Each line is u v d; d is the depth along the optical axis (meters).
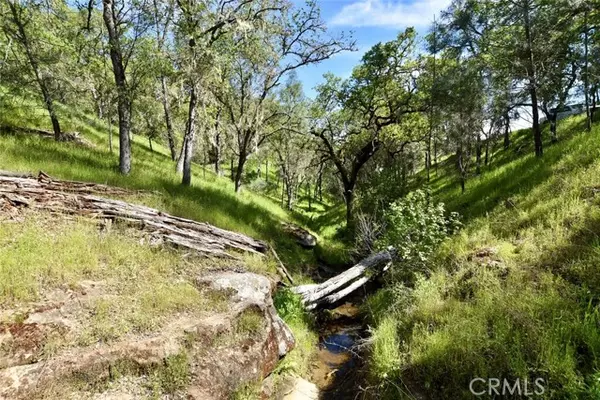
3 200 6.34
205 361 4.51
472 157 26.52
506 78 13.46
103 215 7.15
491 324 4.98
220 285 6.01
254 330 5.49
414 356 4.95
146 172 13.48
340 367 7.09
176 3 11.79
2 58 12.98
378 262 10.68
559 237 6.14
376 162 28.28
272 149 35.69
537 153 12.13
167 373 4.09
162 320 4.72
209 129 18.95
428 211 9.45
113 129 23.47
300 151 34.31
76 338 4.00
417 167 40.56
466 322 5.04
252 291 6.20
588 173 7.95
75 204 7.16
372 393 5.06
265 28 14.12
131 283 5.29
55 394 3.43
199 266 6.71
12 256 4.70
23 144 10.96
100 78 15.38
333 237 22.02
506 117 18.23
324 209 48.59
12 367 3.45
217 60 11.84
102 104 16.67
